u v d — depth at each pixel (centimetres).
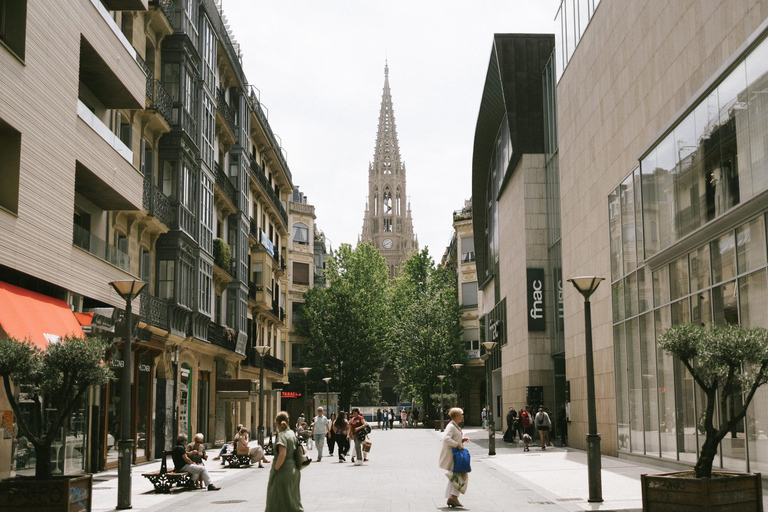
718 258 1845
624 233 2602
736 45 1734
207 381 3734
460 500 1523
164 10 2869
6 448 1712
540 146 4475
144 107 2570
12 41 1734
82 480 1181
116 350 2377
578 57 3247
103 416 2352
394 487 1817
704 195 1900
